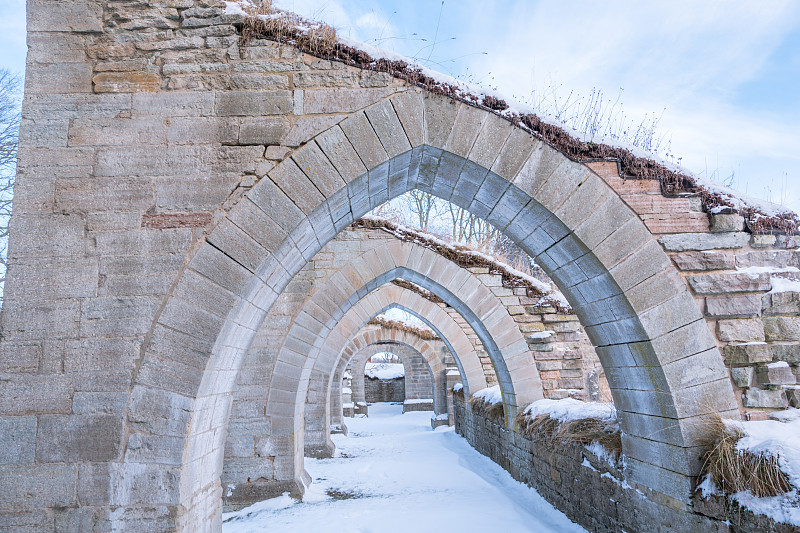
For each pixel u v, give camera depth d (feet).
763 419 11.87
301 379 24.21
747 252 12.55
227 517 20.74
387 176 12.64
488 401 31.86
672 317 12.10
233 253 10.95
